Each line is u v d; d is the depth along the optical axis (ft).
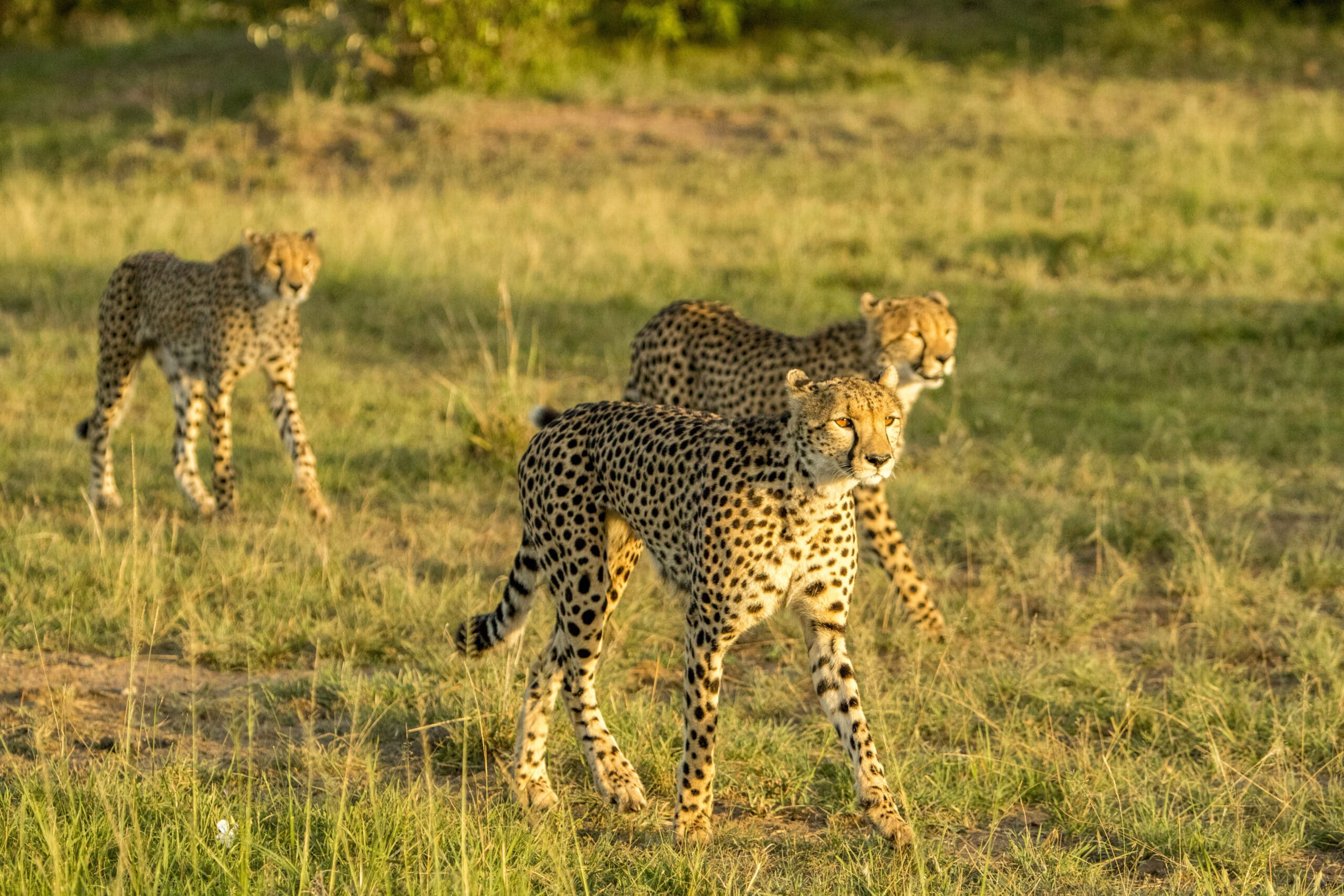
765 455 21.81
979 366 54.24
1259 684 29.14
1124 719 26.89
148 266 41.45
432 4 97.50
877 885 20.31
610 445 23.89
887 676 28.94
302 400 50.29
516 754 24.16
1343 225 70.54
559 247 69.87
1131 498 40.86
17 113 101.09
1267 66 101.91
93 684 28.40
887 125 92.53
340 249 67.31
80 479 41.65
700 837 21.97
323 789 23.63
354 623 31.32
